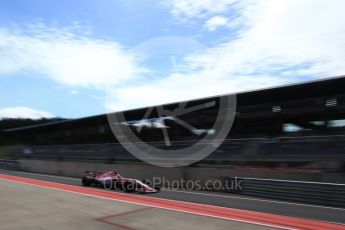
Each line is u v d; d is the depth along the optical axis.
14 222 12.20
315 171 19.28
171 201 17.06
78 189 22.25
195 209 14.69
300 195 17.20
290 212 14.30
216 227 11.35
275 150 21.97
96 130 45.56
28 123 81.62
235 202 17.00
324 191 16.36
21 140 62.59
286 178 20.08
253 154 22.92
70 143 51.03
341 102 23.66
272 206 15.84
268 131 29.50
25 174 36.38
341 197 15.70
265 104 28.14
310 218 13.02
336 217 13.27
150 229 11.09
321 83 22.89
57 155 39.06
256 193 19.11
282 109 27.14
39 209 14.59
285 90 25.03
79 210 14.30
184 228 11.23
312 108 25.27
